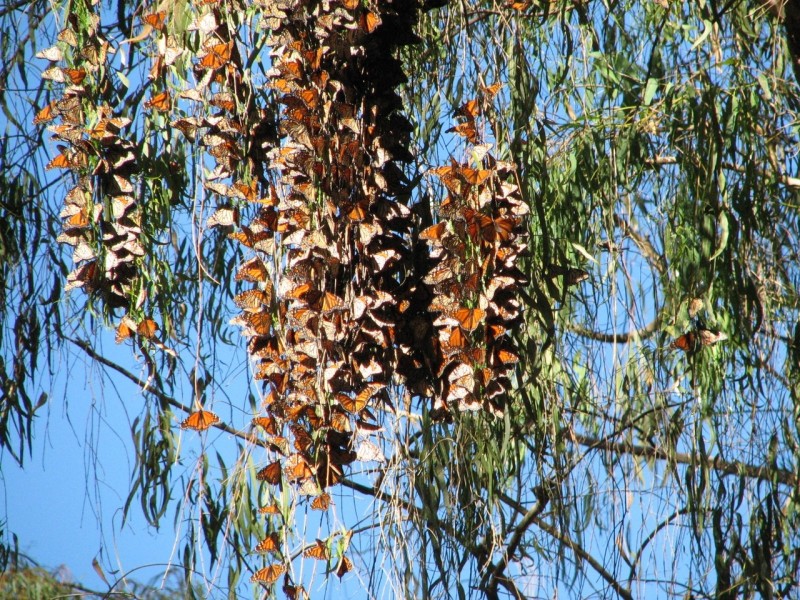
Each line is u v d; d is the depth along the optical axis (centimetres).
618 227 1146
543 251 1102
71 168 1102
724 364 1117
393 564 1080
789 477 1116
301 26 1076
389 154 1073
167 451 1113
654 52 1118
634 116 1141
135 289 1101
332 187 1064
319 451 1069
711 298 1119
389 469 1082
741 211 1118
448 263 1067
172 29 1105
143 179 1111
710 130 1117
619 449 1135
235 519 1092
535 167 1108
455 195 1070
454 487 1104
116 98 1118
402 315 1072
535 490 1136
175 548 1088
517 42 1109
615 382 1124
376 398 1073
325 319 1059
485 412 1095
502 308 1066
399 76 1081
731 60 1128
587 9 1148
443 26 1130
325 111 1067
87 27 1109
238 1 1093
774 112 1136
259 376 1073
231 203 1114
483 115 1085
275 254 1076
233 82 1088
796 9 1124
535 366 1098
